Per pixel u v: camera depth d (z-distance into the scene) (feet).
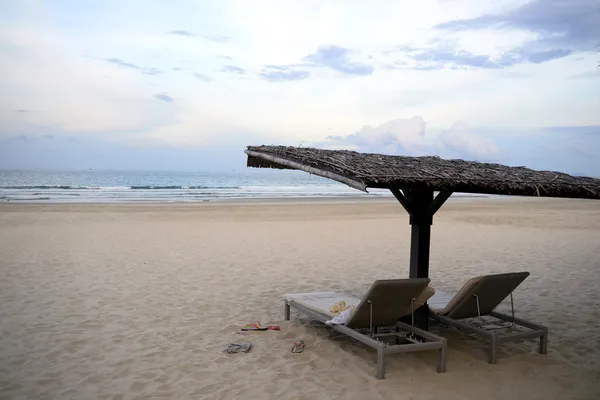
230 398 13.87
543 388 14.71
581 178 19.42
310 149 20.86
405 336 17.17
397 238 48.06
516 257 37.88
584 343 18.75
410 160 19.93
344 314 17.39
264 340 18.85
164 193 127.65
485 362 16.72
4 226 51.49
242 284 28.19
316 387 14.64
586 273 31.91
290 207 84.58
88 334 19.17
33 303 23.32
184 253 37.76
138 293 25.63
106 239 43.98
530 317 22.27
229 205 85.87
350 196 134.21
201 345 18.21
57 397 13.85
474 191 15.76
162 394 14.10
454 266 34.45
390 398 13.93
